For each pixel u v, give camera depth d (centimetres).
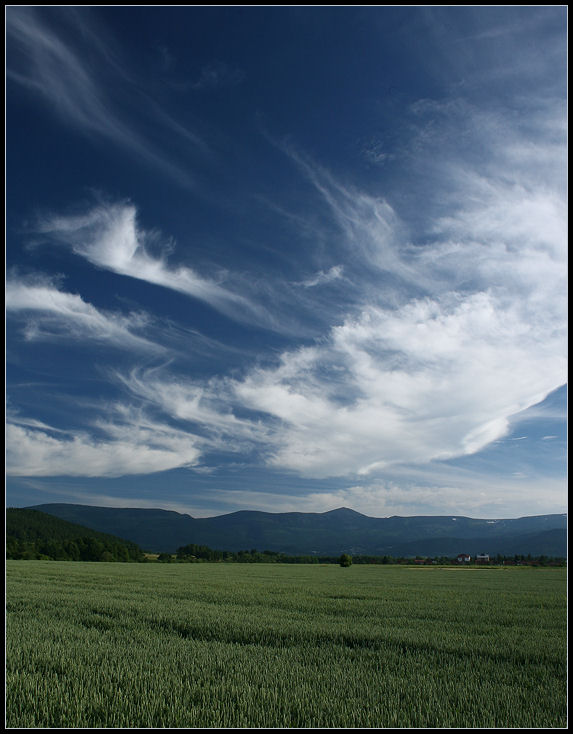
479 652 1280
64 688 898
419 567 9338
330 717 774
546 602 2561
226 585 3384
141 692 882
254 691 885
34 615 1800
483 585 4016
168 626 1614
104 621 1673
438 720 768
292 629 1553
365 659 1170
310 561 12194
